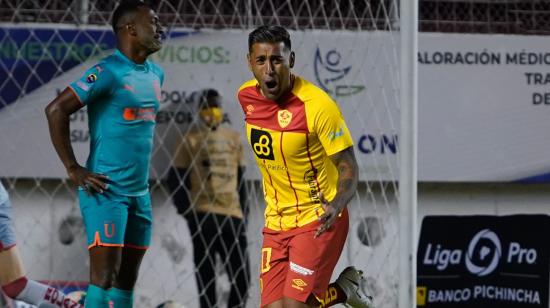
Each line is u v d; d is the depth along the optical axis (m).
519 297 24.38
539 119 24.27
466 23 24.55
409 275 18.34
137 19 17.50
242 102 15.90
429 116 23.86
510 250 24.34
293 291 15.92
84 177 17.12
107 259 17.38
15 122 22.33
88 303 17.30
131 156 17.59
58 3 23.14
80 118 22.44
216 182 22.59
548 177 24.33
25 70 22.33
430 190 24.06
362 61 23.17
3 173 22.30
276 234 16.50
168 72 22.62
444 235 24.05
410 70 18.34
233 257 22.67
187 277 22.66
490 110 24.08
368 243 23.45
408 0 18.30
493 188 24.28
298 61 23.02
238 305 22.58
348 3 24.22
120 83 17.33
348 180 15.21
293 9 24.11
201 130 22.62
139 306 22.48
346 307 18.97
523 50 24.17
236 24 23.31
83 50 22.50
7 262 18.89
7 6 22.97
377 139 23.31
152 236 22.58
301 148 15.58
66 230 22.52
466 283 24.14
